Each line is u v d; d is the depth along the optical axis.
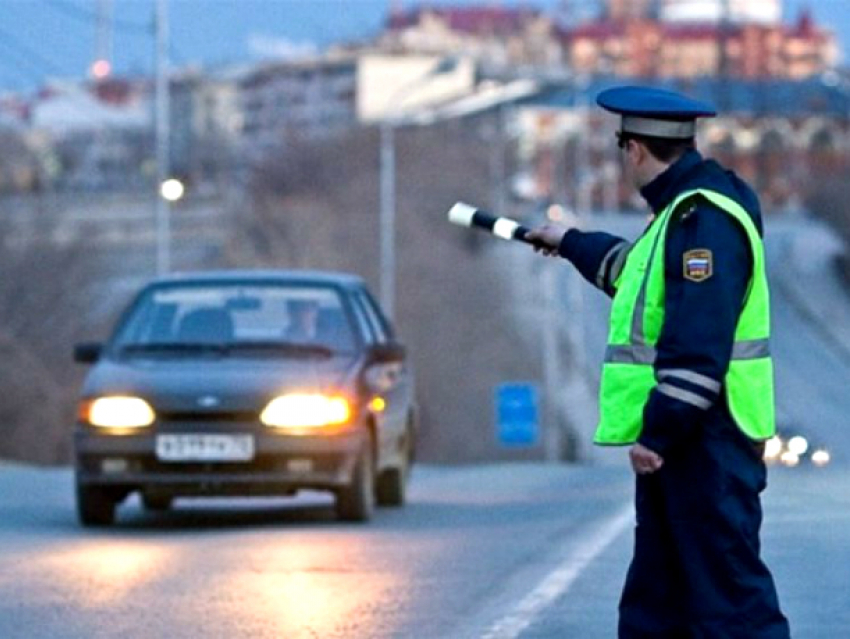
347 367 43.72
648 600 19.70
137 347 44.72
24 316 152.75
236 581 32.44
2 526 43.19
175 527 42.94
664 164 19.81
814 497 49.06
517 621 28.31
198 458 41.66
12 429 141.00
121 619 28.53
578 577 32.97
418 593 31.05
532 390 125.50
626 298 19.53
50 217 185.12
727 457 19.19
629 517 44.31
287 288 46.19
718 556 19.19
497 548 37.28
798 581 32.28
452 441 180.00
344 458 42.16
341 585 31.94
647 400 19.14
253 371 42.84
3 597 30.70
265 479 41.75
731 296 18.94
